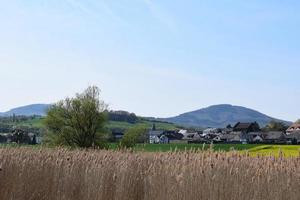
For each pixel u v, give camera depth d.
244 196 9.92
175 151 12.91
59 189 11.58
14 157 12.17
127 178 11.49
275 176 10.12
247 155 11.51
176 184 10.34
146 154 13.74
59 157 12.91
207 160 10.77
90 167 11.91
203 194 10.10
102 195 11.30
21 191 11.35
